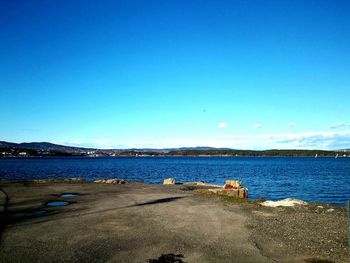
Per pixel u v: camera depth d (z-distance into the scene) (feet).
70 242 30.89
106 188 82.43
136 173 210.38
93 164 376.27
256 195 98.68
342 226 39.17
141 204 54.65
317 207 54.60
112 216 43.60
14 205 53.01
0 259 26.00
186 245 30.14
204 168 286.87
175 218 42.45
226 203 56.80
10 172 206.28
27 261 25.57
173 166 332.60
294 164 389.39
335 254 28.30
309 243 31.50
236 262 25.90
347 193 104.68
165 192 73.82
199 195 67.67
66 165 334.85
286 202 58.44
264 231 36.04
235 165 362.12
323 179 160.35
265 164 391.86
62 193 70.28
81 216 43.55
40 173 198.80
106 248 29.01
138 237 32.71
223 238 32.73
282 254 28.12
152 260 26.04
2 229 36.04
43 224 38.50
